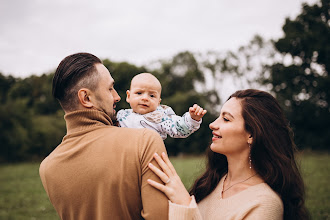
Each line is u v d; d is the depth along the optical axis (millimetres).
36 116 32031
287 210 2086
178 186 1736
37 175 16047
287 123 2236
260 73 44625
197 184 2492
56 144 29188
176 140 33031
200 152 32719
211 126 2230
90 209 1770
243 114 2115
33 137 28844
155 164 1750
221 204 2107
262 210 1844
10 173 17500
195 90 48188
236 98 2205
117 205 1717
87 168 1755
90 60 1875
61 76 1850
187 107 36250
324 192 8469
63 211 1871
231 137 2123
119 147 1748
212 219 2092
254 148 2104
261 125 2078
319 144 30312
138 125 2375
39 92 35031
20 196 10281
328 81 31172
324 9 33250
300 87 33781
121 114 2496
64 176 1809
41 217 7656
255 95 2191
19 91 34531
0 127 27797
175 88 46625
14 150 28062
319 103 33000
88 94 1849
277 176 2072
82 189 1765
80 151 1790
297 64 34750
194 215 1703
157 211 1691
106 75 1917
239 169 2172
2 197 10172
